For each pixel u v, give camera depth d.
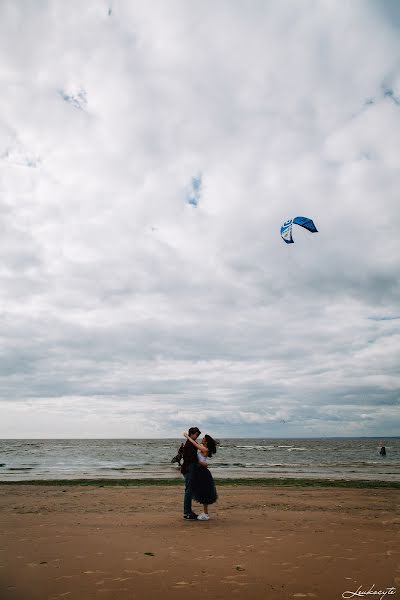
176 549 6.34
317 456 62.78
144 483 20.55
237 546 6.55
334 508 11.61
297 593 4.56
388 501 13.53
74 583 4.78
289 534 7.55
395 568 5.45
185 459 9.42
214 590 4.61
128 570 5.28
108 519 9.34
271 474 28.33
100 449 95.81
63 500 13.32
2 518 9.53
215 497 9.26
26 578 4.95
